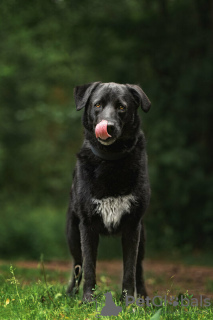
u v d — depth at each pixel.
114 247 17.20
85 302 5.20
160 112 17.73
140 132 5.71
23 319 4.51
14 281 5.78
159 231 18.17
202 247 17.52
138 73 19.14
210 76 16.52
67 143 26.36
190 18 18.12
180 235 17.83
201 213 17.38
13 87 23.41
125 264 5.53
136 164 5.47
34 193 28.16
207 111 17.11
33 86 22.42
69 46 18.75
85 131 5.67
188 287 8.12
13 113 25.34
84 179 5.49
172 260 15.90
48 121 26.55
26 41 18.50
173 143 17.08
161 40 18.08
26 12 17.17
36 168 28.59
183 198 17.23
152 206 18.20
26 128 26.97
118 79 18.89
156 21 18.02
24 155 27.81
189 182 17.17
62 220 20.97
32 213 21.77
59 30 18.11
